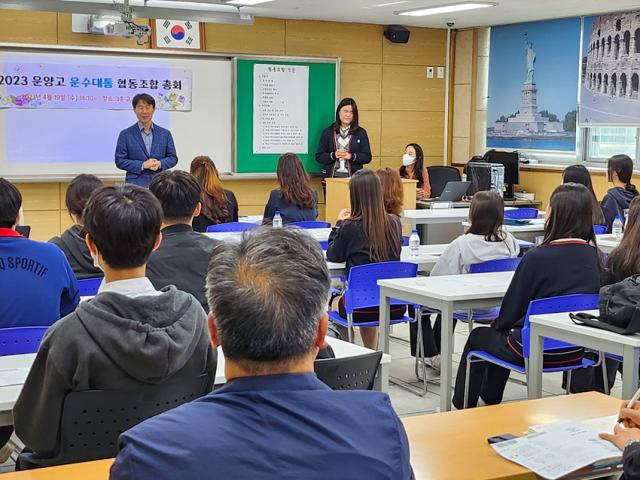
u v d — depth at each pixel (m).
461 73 11.39
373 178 5.20
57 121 9.08
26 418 2.38
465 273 5.15
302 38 10.38
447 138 11.48
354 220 5.23
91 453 2.36
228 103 9.96
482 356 4.28
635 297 3.37
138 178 8.04
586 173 6.59
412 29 11.09
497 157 10.26
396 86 11.08
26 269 3.27
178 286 3.39
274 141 10.23
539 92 10.40
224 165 10.02
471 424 2.42
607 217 7.17
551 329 3.64
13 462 3.73
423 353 5.21
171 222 3.48
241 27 9.98
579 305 3.97
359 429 1.33
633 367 3.30
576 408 2.58
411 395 5.18
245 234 1.44
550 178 10.26
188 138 9.79
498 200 5.15
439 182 10.49
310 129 10.43
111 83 9.29
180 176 3.49
